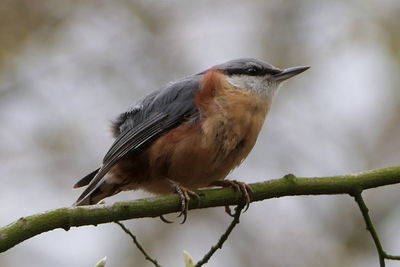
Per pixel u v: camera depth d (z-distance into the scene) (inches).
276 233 508.7
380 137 523.8
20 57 529.0
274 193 280.8
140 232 503.5
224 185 322.0
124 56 543.5
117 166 318.3
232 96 314.2
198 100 311.1
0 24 533.0
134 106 340.8
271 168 509.7
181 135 308.5
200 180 317.4
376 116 526.3
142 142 313.0
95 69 535.8
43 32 540.1
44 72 529.7
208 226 509.7
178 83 324.8
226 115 309.9
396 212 503.8
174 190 288.4
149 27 551.2
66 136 512.1
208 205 281.3
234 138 311.6
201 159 309.0
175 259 496.7
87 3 552.4
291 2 539.2
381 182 276.5
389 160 516.4
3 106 515.8
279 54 530.6
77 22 548.7
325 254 497.4
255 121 318.7
